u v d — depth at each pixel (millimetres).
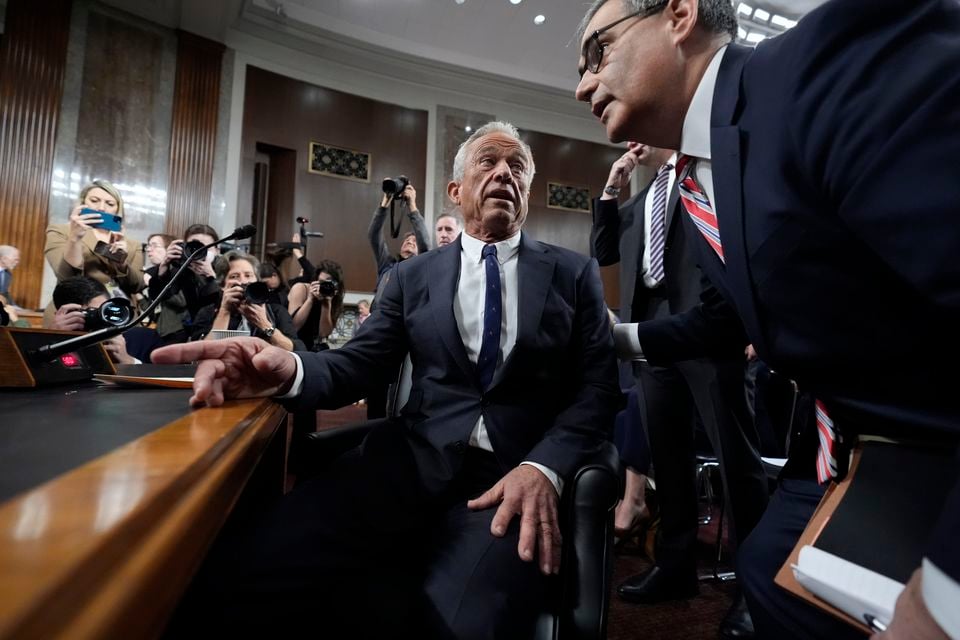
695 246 797
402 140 7660
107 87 5645
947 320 496
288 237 6875
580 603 713
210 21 6125
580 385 1069
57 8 5391
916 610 348
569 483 891
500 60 7660
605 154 8750
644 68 723
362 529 816
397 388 1247
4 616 151
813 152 495
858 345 557
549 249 1181
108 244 2596
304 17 6602
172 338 2408
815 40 518
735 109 644
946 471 523
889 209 419
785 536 683
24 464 337
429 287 1123
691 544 1564
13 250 3908
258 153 7004
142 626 211
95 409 607
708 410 1433
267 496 1057
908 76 432
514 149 1180
